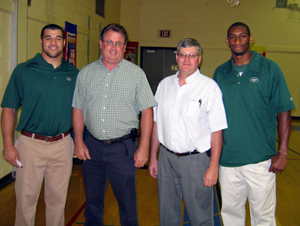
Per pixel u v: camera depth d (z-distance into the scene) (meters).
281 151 1.76
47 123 1.84
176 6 7.76
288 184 3.42
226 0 7.59
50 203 1.97
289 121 1.77
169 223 1.87
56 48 1.84
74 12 4.67
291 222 2.54
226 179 1.87
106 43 1.73
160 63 8.02
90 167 1.89
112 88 1.76
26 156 1.83
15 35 3.07
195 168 1.74
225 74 1.89
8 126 1.81
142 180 3.47
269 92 1.77
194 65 1.72
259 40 7.66
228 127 1.81
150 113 1.83
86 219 1.95
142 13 7.87
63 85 1.89
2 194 2.85
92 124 1.80
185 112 1.72
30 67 1.83
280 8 7.52
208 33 7.74
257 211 1.81
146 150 1.82
